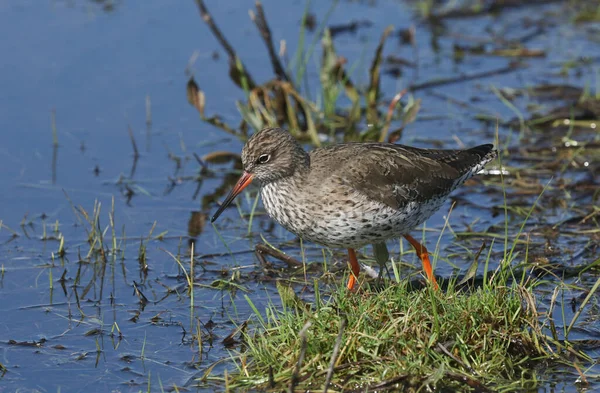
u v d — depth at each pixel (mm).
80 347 11031
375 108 17719
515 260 12984
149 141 17234
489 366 10109
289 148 11648
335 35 21438
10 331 11398
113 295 12344
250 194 15578
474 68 20000
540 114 17734
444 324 10203
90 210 14812
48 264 13172
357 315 10234
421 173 11914
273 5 22797
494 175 15758
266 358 10133
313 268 12992
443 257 13258
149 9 22391
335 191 11398
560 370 10180
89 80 19219
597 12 22109
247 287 12500
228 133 17594
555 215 14367
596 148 16406
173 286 12586
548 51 20578
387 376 9789
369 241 11727
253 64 19844
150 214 14773
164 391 10055
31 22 21516
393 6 23062
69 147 16875
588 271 12562
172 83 19203
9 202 15008
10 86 18828
